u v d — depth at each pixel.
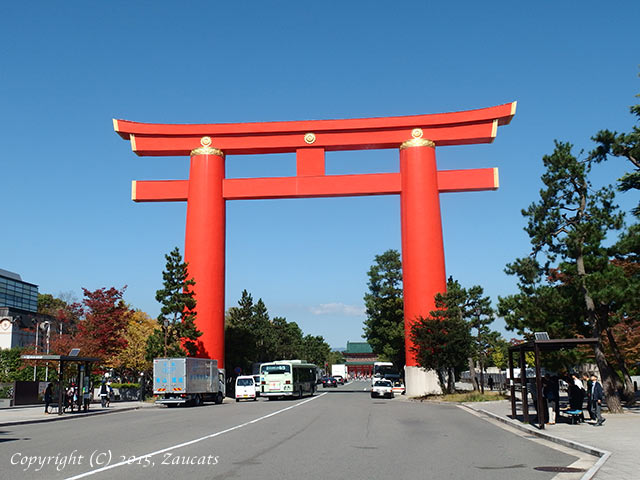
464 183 48.94
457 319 43.50
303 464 11.53
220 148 50.47
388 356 70.56
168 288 47.31
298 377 47.03
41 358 29.30
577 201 27.11
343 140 49.81
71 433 18.84
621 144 25.23
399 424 21.80
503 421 22.73
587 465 11.71
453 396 40.56
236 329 64.94
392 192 49.62
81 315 53.66
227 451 13.54
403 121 49.25
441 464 11.71
